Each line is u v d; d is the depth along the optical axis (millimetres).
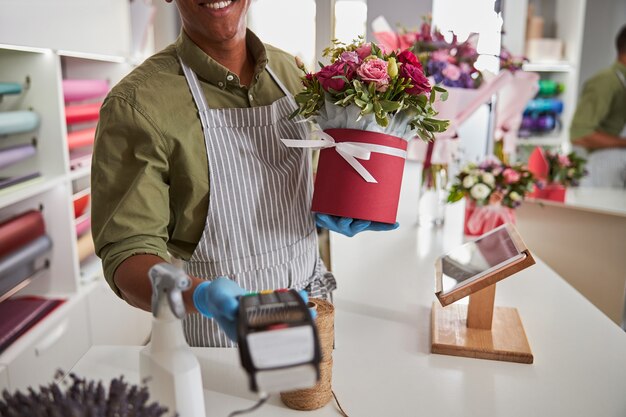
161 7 3434
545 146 3244
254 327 744
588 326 1521
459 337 1386
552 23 3148
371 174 1280
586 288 2885
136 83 1267
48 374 2225
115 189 1250
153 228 1196
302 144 1271
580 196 3023
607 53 3053
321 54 1710
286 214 1394
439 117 2322
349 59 1243
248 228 1343
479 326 1433
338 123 1284
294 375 724
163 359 869
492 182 2336
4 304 2348
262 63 1384
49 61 2254
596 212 2789
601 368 1297
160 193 1237
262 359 715
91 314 2574
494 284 1399
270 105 1366
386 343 1404
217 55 1362
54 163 2361
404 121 1281
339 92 1250
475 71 2322
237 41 1360
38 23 2064
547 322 1543
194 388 877
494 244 1469
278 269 1389
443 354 1350
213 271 1354
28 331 2170
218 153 1302
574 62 3113
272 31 3742
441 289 1385
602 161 3188
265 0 3689
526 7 3113
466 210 2438
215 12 1252
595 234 2816
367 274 1908
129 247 1146
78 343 2453
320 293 1489
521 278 1881
